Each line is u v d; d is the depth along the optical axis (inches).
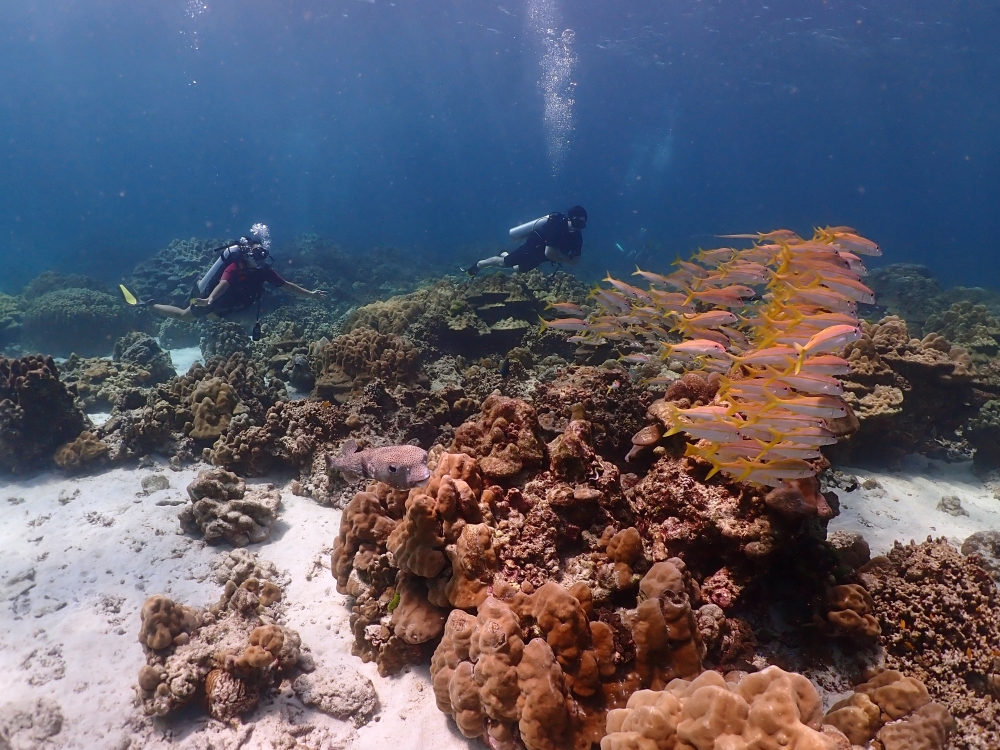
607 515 161.5
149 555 211.2
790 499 144.8
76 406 301.4
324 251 1064.8
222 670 147.5
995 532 217.9
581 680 126.0
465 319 414.0
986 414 309.0
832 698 146.2
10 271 1312.7
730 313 228.1
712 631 143.2
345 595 193.6
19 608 182.7
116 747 137.5
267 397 349.4
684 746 99.9
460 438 182.2
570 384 213.6
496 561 147.0
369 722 146.0
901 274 794.2
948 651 155.1
